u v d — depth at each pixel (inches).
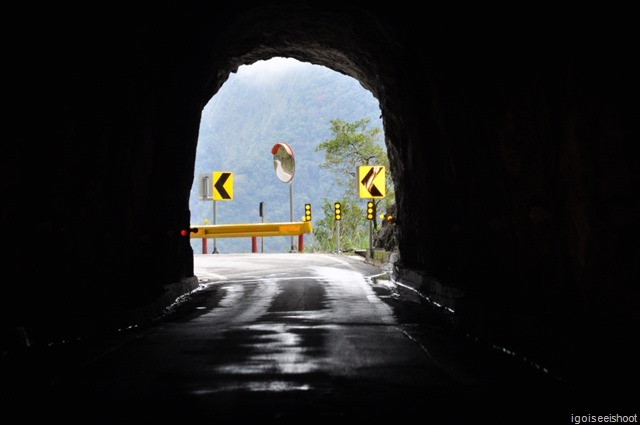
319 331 573.9
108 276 666.8
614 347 333.4
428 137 888.3
